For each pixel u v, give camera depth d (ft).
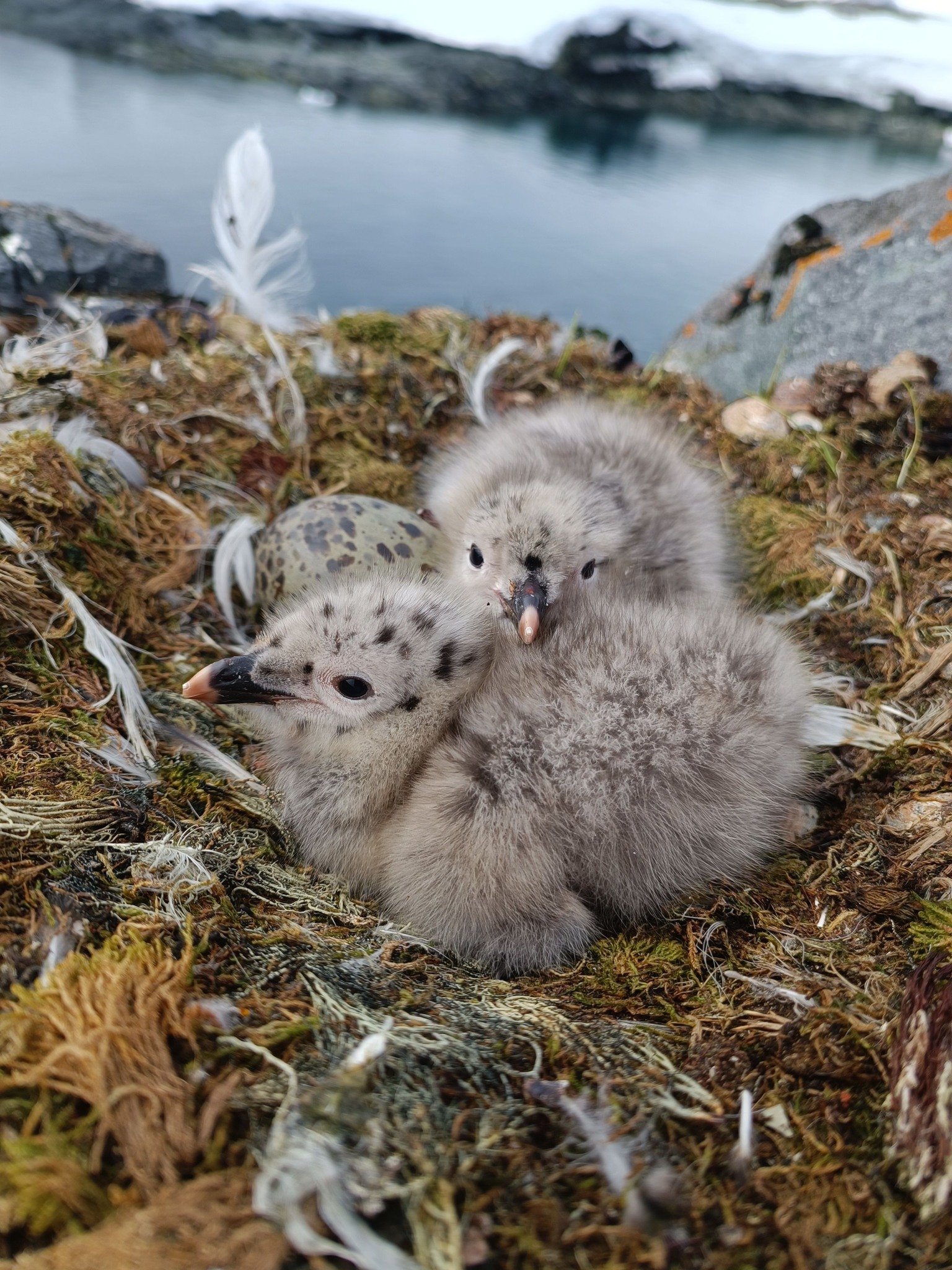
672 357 1.48
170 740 0.86
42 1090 0.50
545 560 0.95
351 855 0.84
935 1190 0.52
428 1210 0.49
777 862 0.81
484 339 1.47
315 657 0.82
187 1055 0.54
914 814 0.80
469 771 0.79
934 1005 0.60
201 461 1.17
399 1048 0.58
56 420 1.09
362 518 1.02
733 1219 0.51
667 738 0.78
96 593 0.94
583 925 0.77
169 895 0.67
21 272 1.33
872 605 1.04
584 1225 0.50
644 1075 0.60
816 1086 0.59
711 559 1.10
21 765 0.73
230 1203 0.47
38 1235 0.46
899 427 1.22
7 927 0.60
